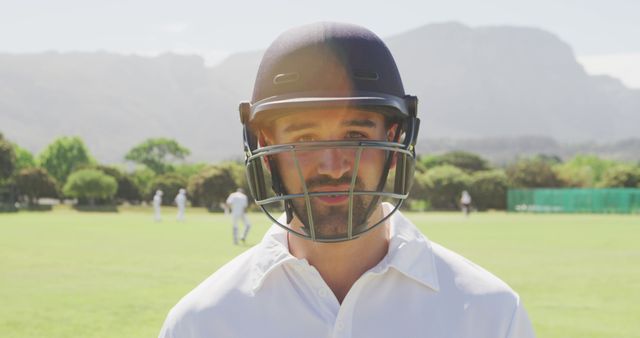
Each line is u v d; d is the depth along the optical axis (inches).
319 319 62.4
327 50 58.6
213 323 64.0
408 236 64.5
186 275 488.4
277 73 60.2
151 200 3491.6
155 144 5393.7
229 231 1128.2
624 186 3304.6
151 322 305.1
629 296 385.1
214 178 3117.6
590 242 865.5
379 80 60.0
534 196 2886.3
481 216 2230.6
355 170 58.4
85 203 3257.9
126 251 702.5
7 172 2942.9
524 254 674.2
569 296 385.4
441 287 63.7
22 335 277.1
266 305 63.7
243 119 65.6
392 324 61.9
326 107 57.5
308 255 65.7
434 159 4092.0
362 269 65.2
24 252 688.4
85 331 284.7
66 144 4392.2
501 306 63.8
